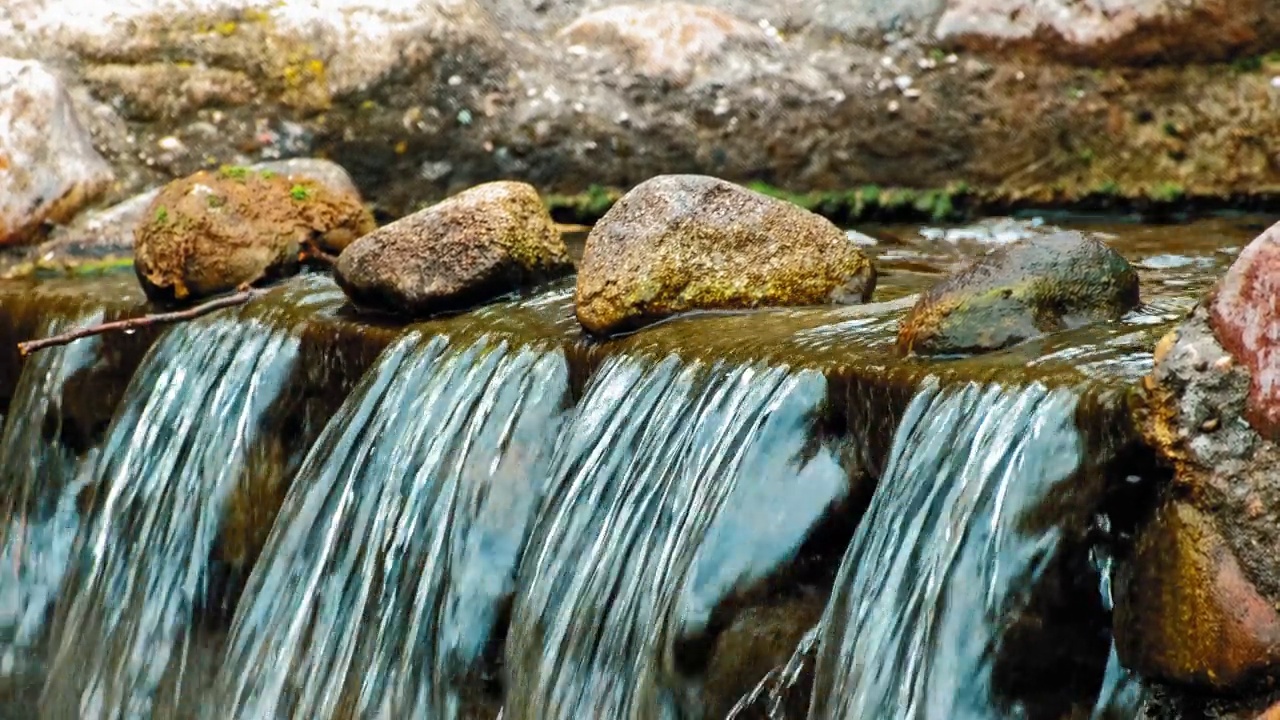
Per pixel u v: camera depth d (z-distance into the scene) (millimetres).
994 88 12609
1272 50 12414
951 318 6887
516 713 7449
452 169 12836
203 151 12648
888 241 11570
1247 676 5477
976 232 11930
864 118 12633
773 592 6781
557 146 12766
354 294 9281
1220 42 12391
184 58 12773
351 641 8164
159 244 10172
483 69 12867
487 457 8031
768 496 6879
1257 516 5500
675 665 6824
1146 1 12352
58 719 9570
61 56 12766
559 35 13188
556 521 7652
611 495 7480
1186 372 5699
